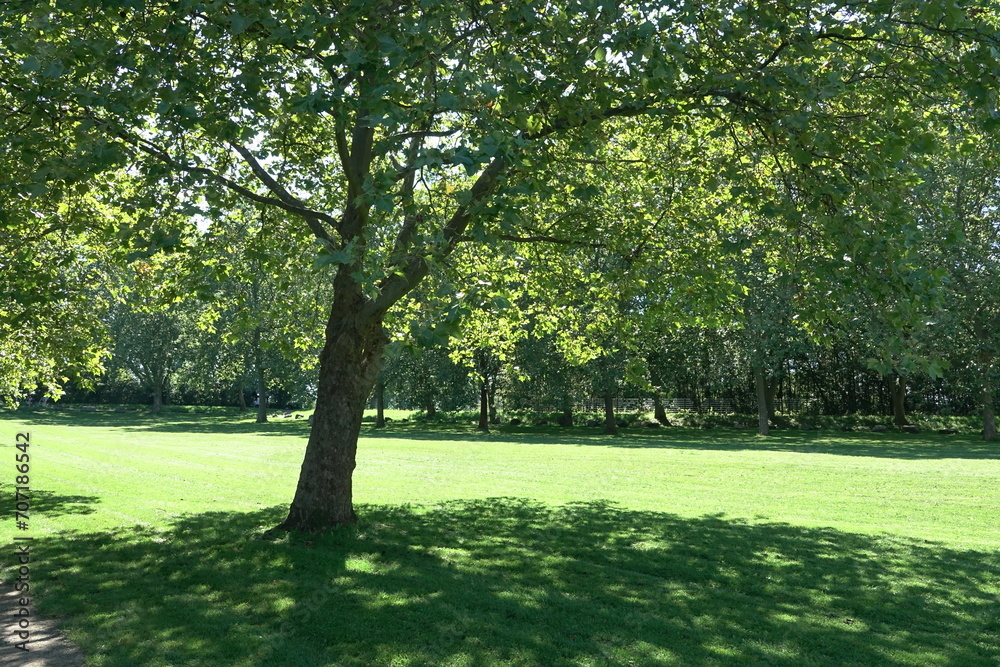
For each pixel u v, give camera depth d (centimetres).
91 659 625
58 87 836
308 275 1526
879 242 812
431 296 735
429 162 635
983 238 3631
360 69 725
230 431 4891
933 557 1125
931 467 2392
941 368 791
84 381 1478
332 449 1155
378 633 694
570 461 2661
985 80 815
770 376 4406
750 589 912
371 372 1173
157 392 7288
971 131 1060
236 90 870
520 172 890
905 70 905
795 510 1633
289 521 1152
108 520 1299
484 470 2414
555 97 884
